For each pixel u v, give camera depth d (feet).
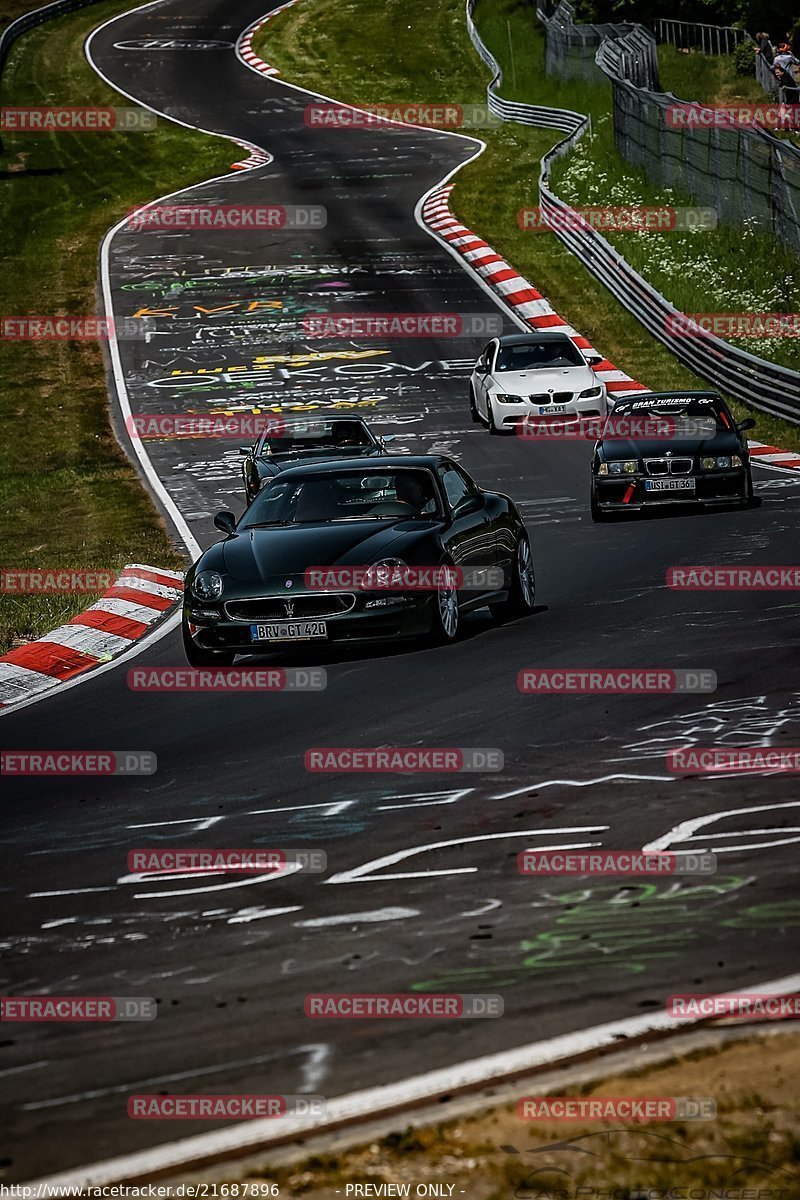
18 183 599.16
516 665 123.13
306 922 66.69
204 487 265.75
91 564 203.10
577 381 292.20
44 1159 45.34
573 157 520.01
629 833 75.97
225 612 130.41
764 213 388.37
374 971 59.57
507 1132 44.55
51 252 503.20
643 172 478.18
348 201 540.93
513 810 82.33
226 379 360.28
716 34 646.74
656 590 156.04
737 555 172.86
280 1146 44.91
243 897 71.26
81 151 646.33
